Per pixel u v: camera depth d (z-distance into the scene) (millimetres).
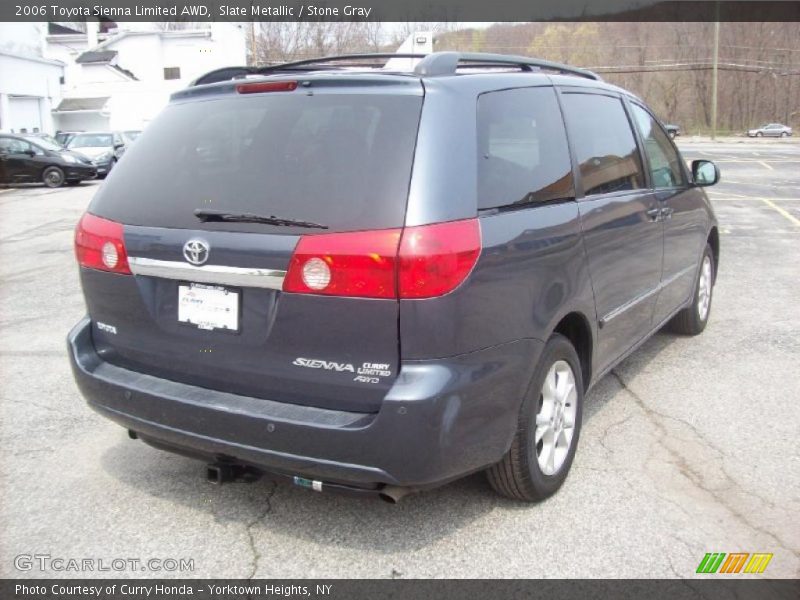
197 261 2889
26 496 3439
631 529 3141
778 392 4684
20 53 37344
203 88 3318
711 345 5645
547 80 3619
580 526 3166
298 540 3090
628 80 86312
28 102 38781
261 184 2863
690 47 68312
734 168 27438
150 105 43812
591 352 3654
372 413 2707
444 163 2734
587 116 3885
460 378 2688
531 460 3152
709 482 3531
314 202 2738
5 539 3100
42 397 4676
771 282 7797
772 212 14008
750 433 4082
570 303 3314
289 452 2742
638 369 5121
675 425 4184
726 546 3021
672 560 2930
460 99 2910
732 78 88125
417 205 2637
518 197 3072
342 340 2689
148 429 3072
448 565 2914
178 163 3133
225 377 2955
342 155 2789
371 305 2629
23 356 5516
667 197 4637
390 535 3115
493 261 2803
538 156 3312
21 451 3904
